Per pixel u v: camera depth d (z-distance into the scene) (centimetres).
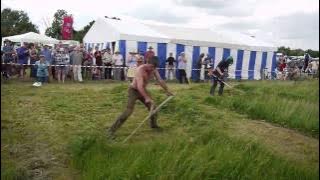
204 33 2548
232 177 651
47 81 1811
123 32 2105
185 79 2108
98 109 1155
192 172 632
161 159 652
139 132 924
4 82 1727
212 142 754
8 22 5144
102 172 639
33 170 689
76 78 1923
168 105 1154
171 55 2200
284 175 701
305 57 3109
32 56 1906
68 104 1206
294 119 1109
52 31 4541
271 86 1845
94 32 2366
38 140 835
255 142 810
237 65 2530
